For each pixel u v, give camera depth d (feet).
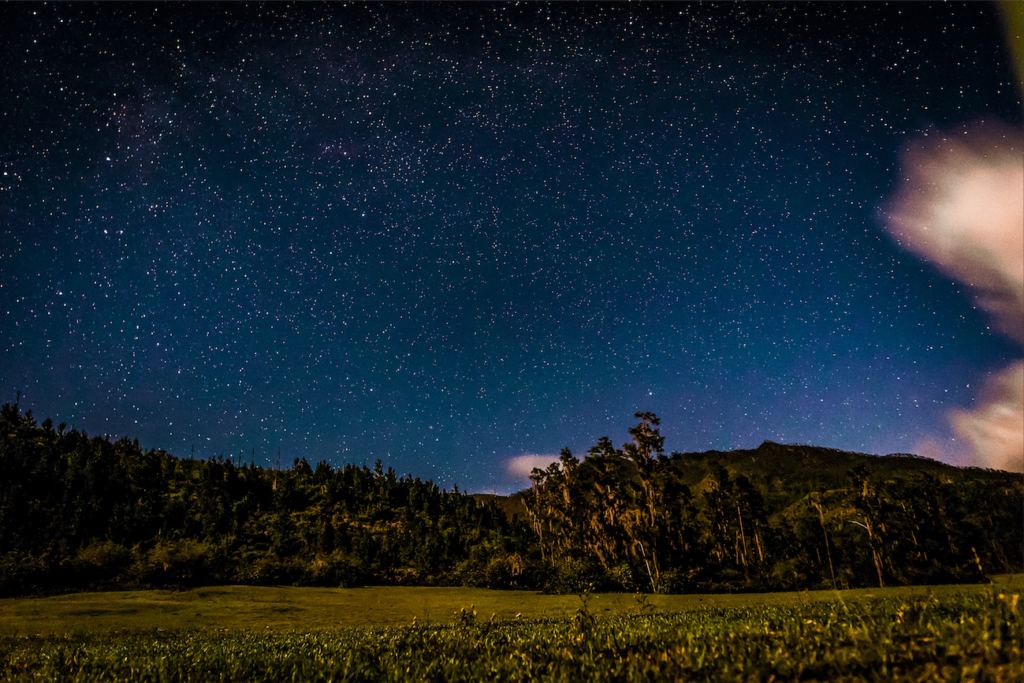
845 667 18.93
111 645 66.54
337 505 377.91
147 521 278.05
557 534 229.66
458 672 28.84
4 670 48.14
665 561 183.62
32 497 270.67
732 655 21.99
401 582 219.00
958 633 19.24
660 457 224.12
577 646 29.60
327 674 31.86
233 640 65.26
